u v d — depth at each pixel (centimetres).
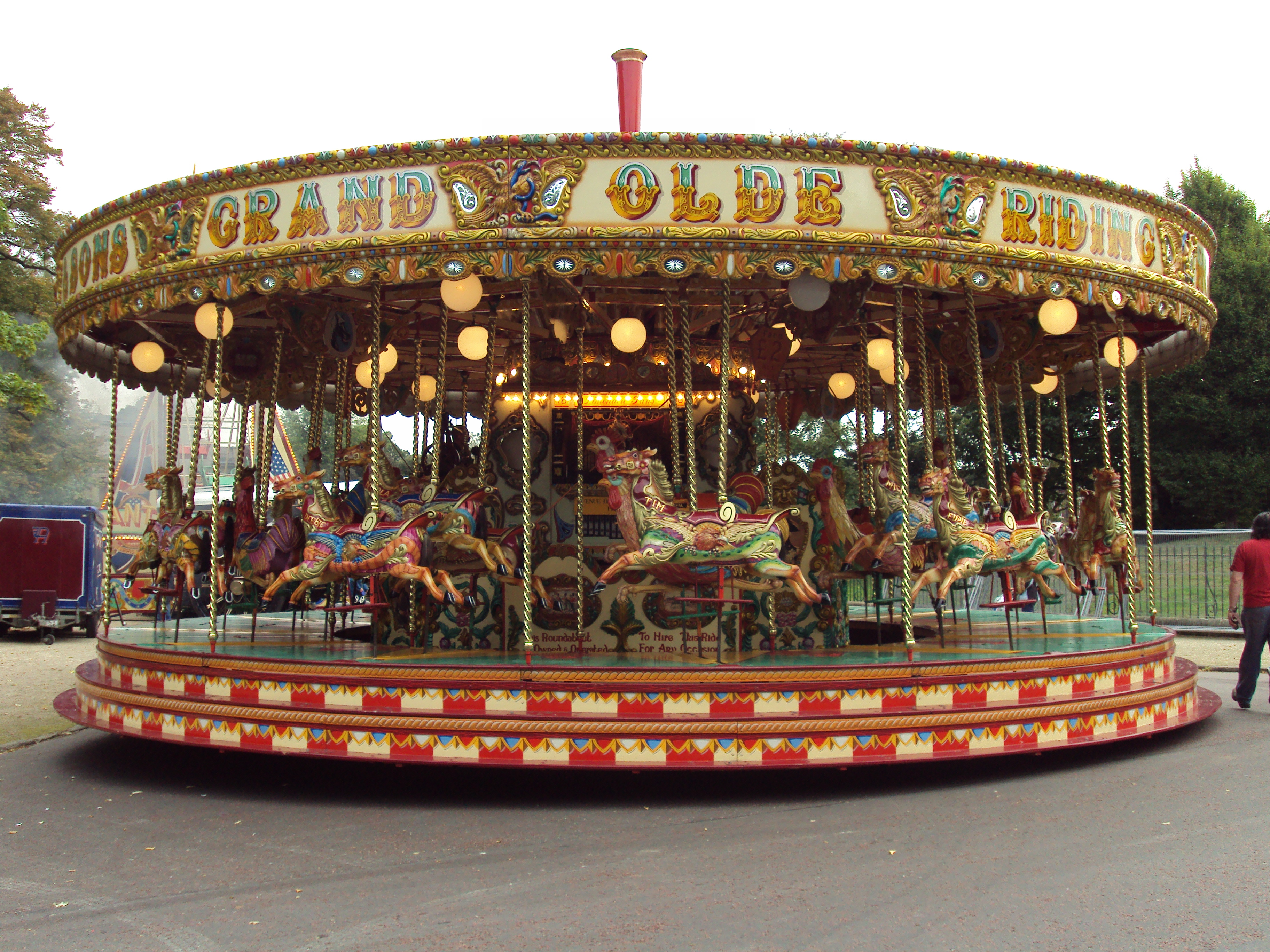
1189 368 3478
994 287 876
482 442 1051
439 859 646
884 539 1009
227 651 950
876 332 1345
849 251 828
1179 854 638
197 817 757
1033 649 971
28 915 557
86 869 637
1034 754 940
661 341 1122
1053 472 3575
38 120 3528
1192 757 916
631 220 809
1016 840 670
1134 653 973
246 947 507
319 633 1217
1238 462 3438
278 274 871
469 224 820
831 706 806
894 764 850
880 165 833
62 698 1105
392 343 1398
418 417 1244
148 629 1239
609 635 1052
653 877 604
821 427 3612
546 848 667
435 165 827
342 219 849
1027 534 998
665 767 783
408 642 1074
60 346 1171
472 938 514
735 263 814
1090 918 532
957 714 829
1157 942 502
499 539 1017
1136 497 3559
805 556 1083
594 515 1075
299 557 1078
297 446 4047
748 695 796
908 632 858
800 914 541
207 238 905
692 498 889
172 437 1271
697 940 508
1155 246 997
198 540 1108
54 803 805
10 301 3272
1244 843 659
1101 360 1393
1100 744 916
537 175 810
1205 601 2177
